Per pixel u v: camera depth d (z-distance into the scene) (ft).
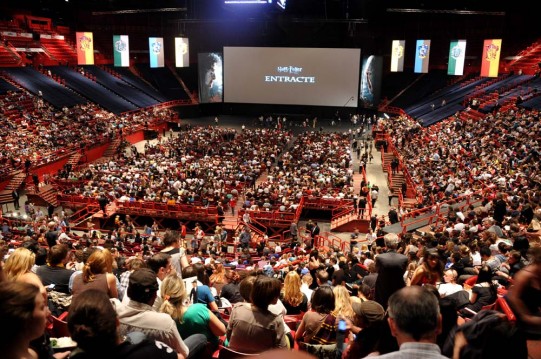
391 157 143.33
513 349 11.25
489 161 97.50
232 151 144.97
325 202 98.94
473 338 11.59
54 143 135.95
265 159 137.80
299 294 25.02
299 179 111.55
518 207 59.31
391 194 113.50
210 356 16.93
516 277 13.93
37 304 8.79
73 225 95.09
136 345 10.46
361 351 13.46
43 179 116.67
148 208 95.96
